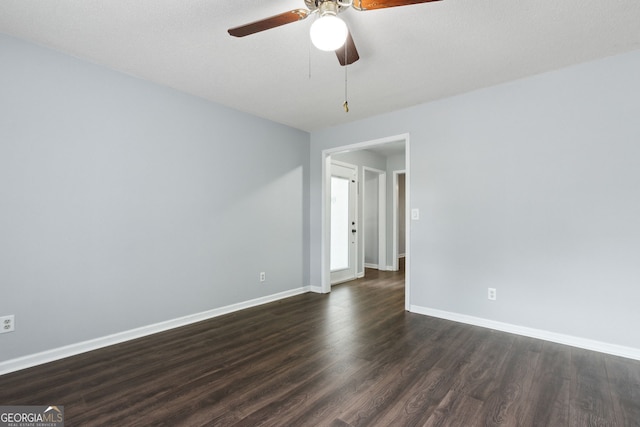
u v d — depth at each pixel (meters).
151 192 2.95
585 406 1.81
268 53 2.47
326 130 4.46
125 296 2.77
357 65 2.66
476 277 3.16
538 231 2.83
